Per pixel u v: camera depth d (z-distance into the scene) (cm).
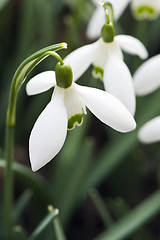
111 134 29
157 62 22
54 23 35
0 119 31
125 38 21
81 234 31
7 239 23
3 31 36
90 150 27
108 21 20
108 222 26
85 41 35
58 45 18
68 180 27
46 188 26
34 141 18
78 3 33
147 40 35
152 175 32
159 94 29
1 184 31
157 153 31
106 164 28
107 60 20
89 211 32
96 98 18
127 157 29
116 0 26
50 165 33
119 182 30
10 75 32
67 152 28
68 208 27
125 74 20
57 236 22
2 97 32
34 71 32
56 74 18
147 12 26
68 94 18
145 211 25
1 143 32
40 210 27
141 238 27
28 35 32
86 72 31
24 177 25
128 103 20
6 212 22
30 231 28
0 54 35
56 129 18
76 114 19
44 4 33
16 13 37
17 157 32
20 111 31
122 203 26
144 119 28
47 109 18
